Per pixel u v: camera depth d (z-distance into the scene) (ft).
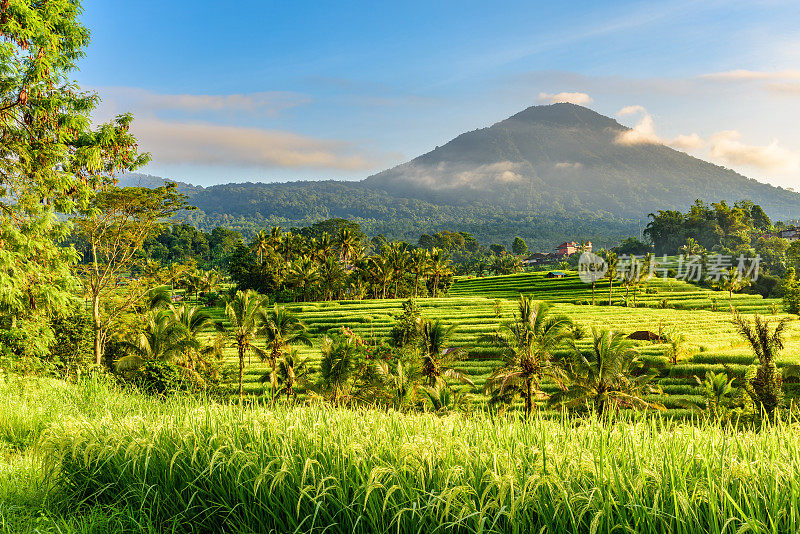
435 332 127.85
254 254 461.78
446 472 13.74
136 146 78.13
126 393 41.22
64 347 87.25
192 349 125.18
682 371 156.25
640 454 13.67
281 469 14.21
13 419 29.19
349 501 14.26
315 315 290.97
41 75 55.52
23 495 17.78
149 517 15.25
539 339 109.60
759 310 310.45
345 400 108.58
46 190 59.16
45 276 59.57
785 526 10.95
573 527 11.63
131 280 117.39
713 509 10.98
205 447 17.01
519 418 18.75
